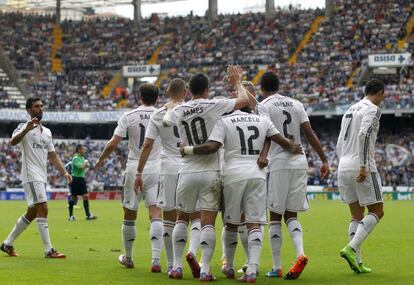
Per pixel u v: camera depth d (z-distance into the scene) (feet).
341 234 67.77
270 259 47.01
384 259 46.57
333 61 209.67
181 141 36.70
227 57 223.92
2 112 204.54
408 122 193.98
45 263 43.86
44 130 47.93
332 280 36.94
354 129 40.27
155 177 40.70
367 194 39.45
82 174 92.63
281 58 216.95
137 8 250.78
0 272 39.37
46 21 251.19
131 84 231.30
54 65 236.22
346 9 225.97
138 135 41.16
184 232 36.99
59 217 98.37
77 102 220.64
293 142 38.27
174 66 229.04
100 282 35.73
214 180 35.91
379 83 40.04
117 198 183.52
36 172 46.91
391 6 219.82
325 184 184.75
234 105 36.09
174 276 37.01
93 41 244.83
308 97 200.34
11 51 233.96
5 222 86.43
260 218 35.73
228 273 37.63
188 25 244.22
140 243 58.39
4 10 283.38
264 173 36.19
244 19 237.45
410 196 166.81
